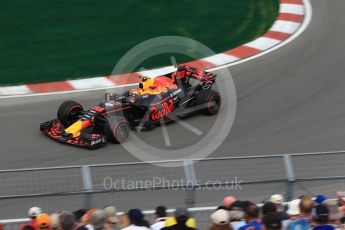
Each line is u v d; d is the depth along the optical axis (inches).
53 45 3225.9
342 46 3181.6
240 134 2458.2
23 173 1680.6
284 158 1800.0
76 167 1695.4
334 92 2780.5
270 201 1542.8
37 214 1513.3
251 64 3029.0
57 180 1692.9
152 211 1692.9
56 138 2351.1
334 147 2368.4
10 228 1653.5
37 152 2298.2
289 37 3277.6
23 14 3523.6
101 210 1385.3
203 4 3641.7
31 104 2664.9
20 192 1684.3
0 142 2373.3
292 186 1818.4
